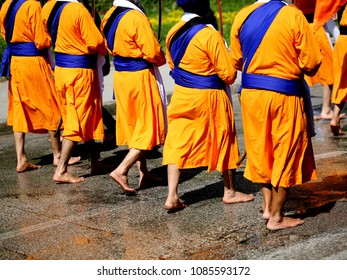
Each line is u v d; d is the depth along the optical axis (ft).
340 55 41.19
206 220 29.48
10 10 38.55
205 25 29.32
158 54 32.65
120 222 29.89
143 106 32.94
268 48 26.45
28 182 36.96
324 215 29.27
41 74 38.81
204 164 30.35
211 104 29.73
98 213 31.19
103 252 26.81
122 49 32.99
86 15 34.83
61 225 29.94
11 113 39.88
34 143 46.62
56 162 39.86
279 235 27.37
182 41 29.48
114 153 42.09
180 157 30.01
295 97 26.84
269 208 28.78
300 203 30.96
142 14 32.86
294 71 26.66
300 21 26.20
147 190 34.22
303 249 25.86
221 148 30.27
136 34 32.40
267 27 26.37
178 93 29.94
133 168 38.47
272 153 27.43
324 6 37.19
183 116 29.94
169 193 30.42
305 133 27.32
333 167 36.09
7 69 39.52
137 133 32.96
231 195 31.40
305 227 27.99
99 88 36.29
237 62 28.25
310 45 26.32
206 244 26.96
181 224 29.17
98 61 36.11
